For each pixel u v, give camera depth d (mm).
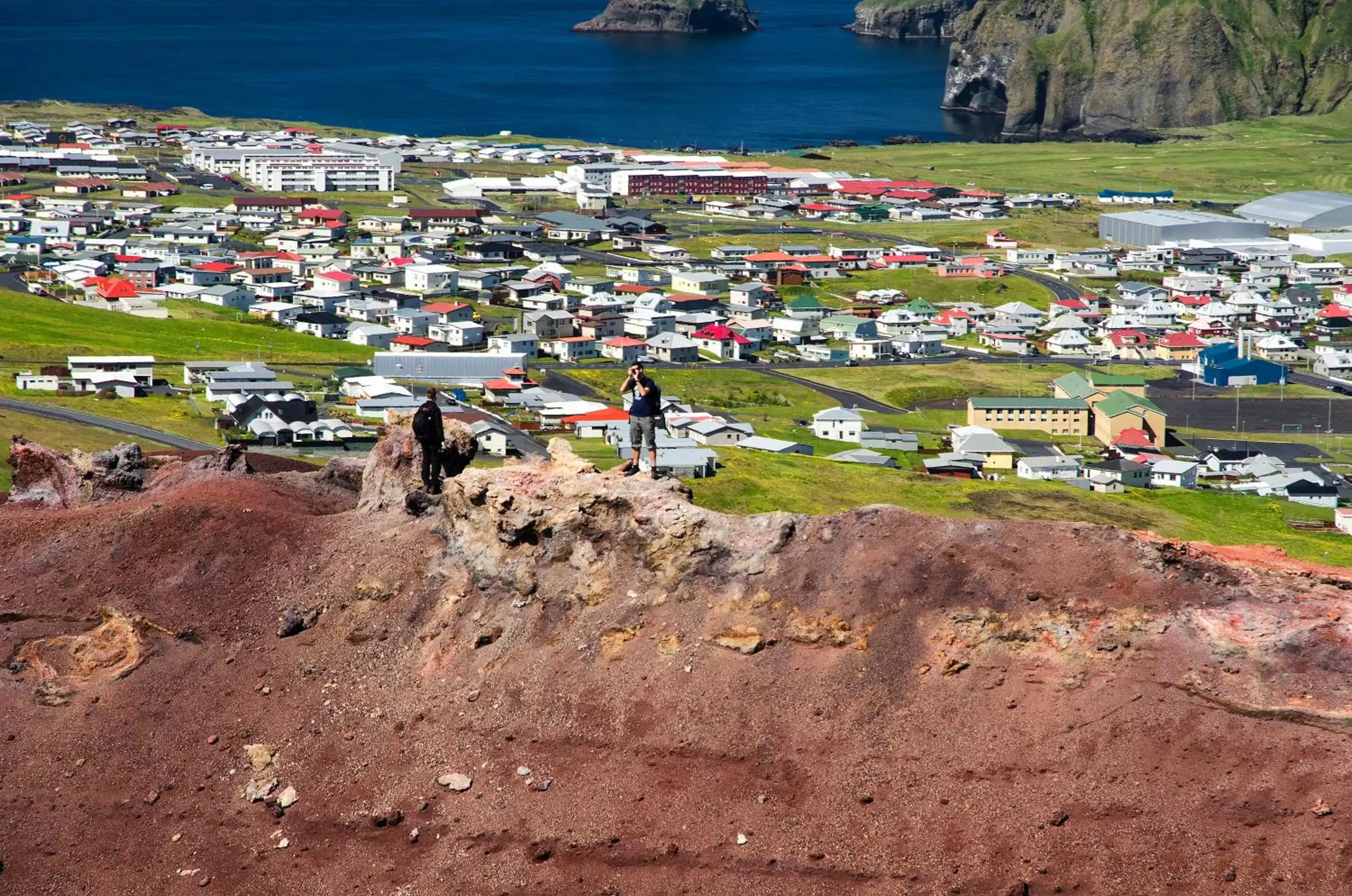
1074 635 115812
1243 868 104125
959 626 117812
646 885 110438
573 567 127500
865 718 116000
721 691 119562
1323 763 107312
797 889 108625
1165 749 110312
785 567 123750
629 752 118062
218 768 124562
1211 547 121000
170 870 117375
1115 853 106250
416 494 139375
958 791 111188
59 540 144750
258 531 142250
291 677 130500
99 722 129375
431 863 114312
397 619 131750
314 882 114750
